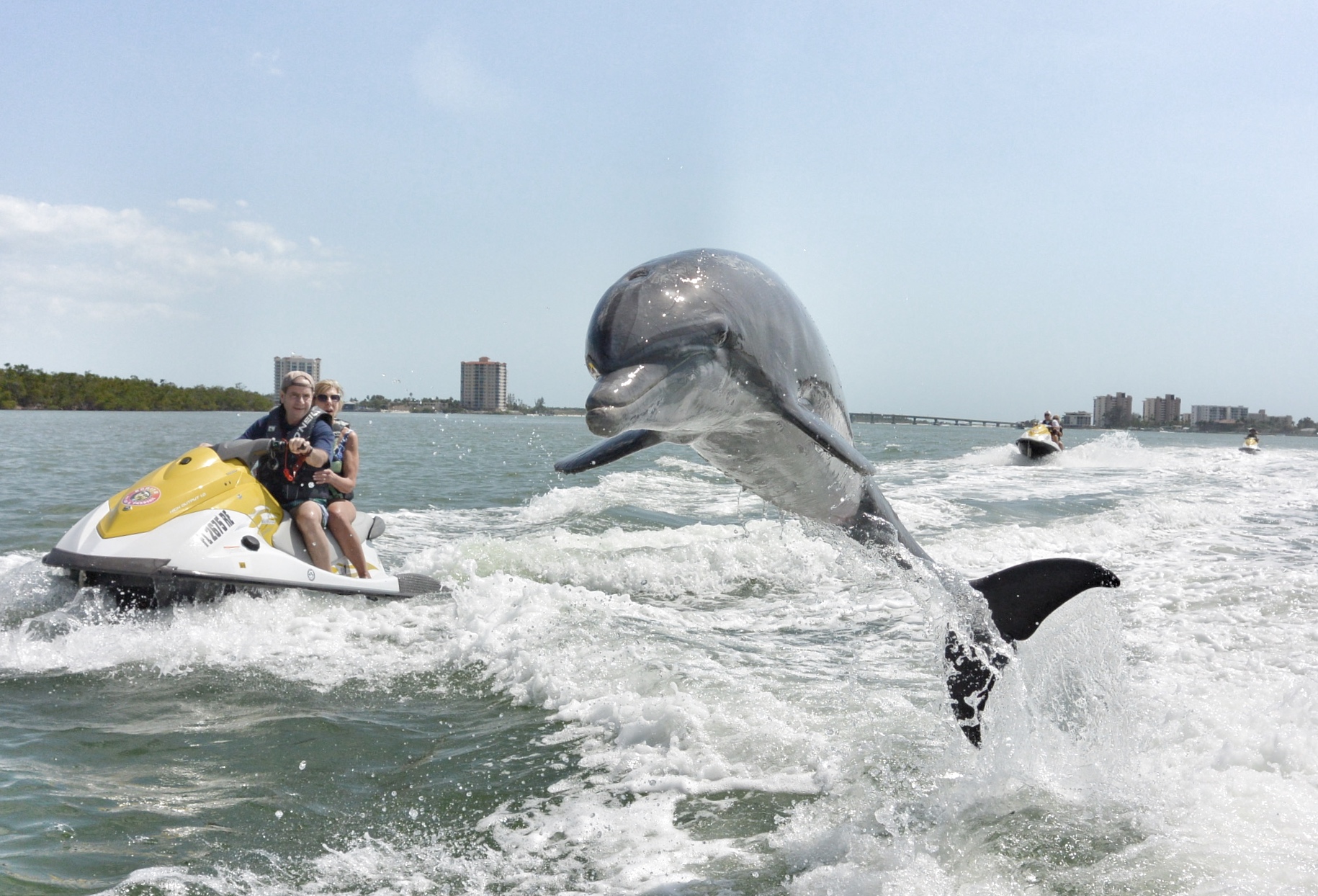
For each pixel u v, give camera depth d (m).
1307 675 5.18
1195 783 3.75
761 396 3.11
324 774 4.21
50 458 22.23
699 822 3.65
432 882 3.24
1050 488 17.89
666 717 4.58
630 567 8.88
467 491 16.61
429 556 9.37
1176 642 5.95
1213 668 5.35
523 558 9.38
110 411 111.25
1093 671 4.66
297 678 5.64
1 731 4.71
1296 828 3.34
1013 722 4.07
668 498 15.60
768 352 3.10
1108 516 12.78
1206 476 21.42
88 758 4.38
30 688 5.39
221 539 6.91
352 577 7.51
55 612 6.70
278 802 3.91
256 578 6.86
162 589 6.65
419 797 3.96
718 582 8.81
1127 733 4.20
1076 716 4.34
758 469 3.53
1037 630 4.69
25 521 11.15
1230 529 11.80
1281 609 6.78
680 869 3.28
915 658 6.04
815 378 3.47
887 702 4.93
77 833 3.59
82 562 6.65
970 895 3.01
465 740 4.62
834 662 5.94
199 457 7.29
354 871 3.32
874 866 3.22
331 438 7.60
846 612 7.54
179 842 3.54
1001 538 10.78
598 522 12.02
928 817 3.57
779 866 3.28
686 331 2.80
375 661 5.97
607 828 3.62
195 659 5.95
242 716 4.98
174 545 6.75
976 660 4.05
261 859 3.41
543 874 3.29
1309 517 12.98
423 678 5.64
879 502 4.15
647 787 3.97
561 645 5.90
